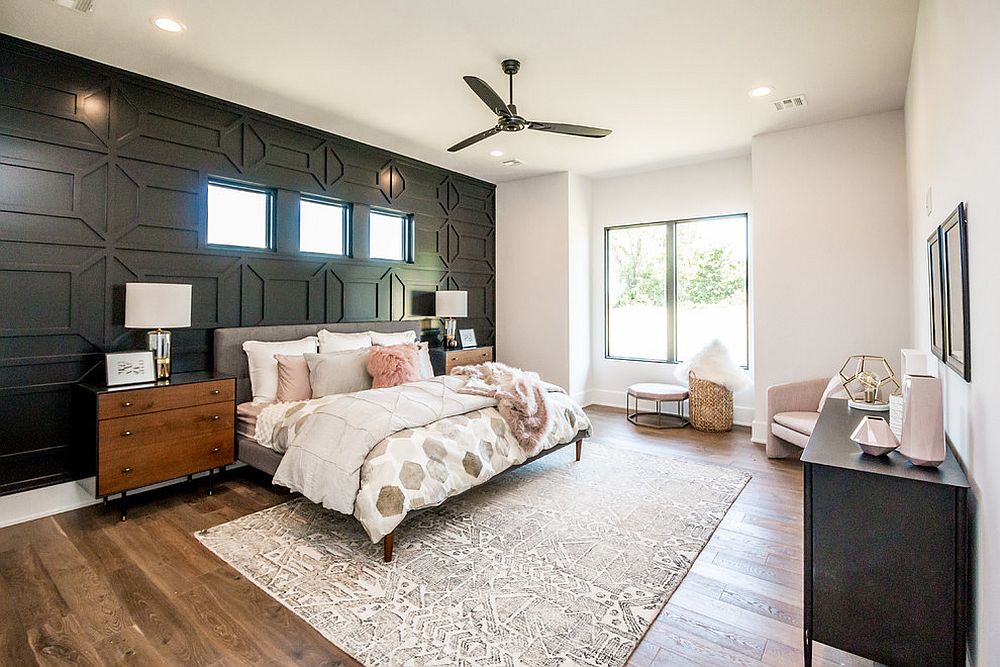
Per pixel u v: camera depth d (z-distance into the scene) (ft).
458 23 9.14
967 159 5.28
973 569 5.25
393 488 8.22
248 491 11.32
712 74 11.15
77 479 10.35
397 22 9.09
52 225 10.02
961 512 5.09
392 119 13.83
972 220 5.16
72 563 8.12
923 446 5.56
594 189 20.88
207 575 7.77
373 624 6.59
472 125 14.34
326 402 10.68
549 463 13.28
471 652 6.07
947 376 7.09
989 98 4.41
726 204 17.81
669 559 8.27
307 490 9.01
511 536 9.07
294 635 6.38
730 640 6.31
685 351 19.22
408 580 7.64
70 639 6.30
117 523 9.62
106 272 10.73
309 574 7.80
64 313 10.21
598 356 21.08
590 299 21.01
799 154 14.43
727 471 12.64
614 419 18.47
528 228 20.39
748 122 14.05
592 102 12.67
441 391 10.95
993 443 4.49
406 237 17.79
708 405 16.58
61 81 10.09
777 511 10.19
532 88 11.88
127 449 9.76
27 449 9.84
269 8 8.64
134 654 6.02
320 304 14.87
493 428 10.56
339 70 10.95
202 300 12.31
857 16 8.89
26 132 9.66
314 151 14.60
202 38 9.60
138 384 10.21
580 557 8.32
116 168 10.84
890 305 13.29
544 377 20.11
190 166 11.98
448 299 17.48
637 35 9.54
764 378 15.08
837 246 13.94
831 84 11.64
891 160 13.21
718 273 18.38
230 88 11.84
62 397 10.26
